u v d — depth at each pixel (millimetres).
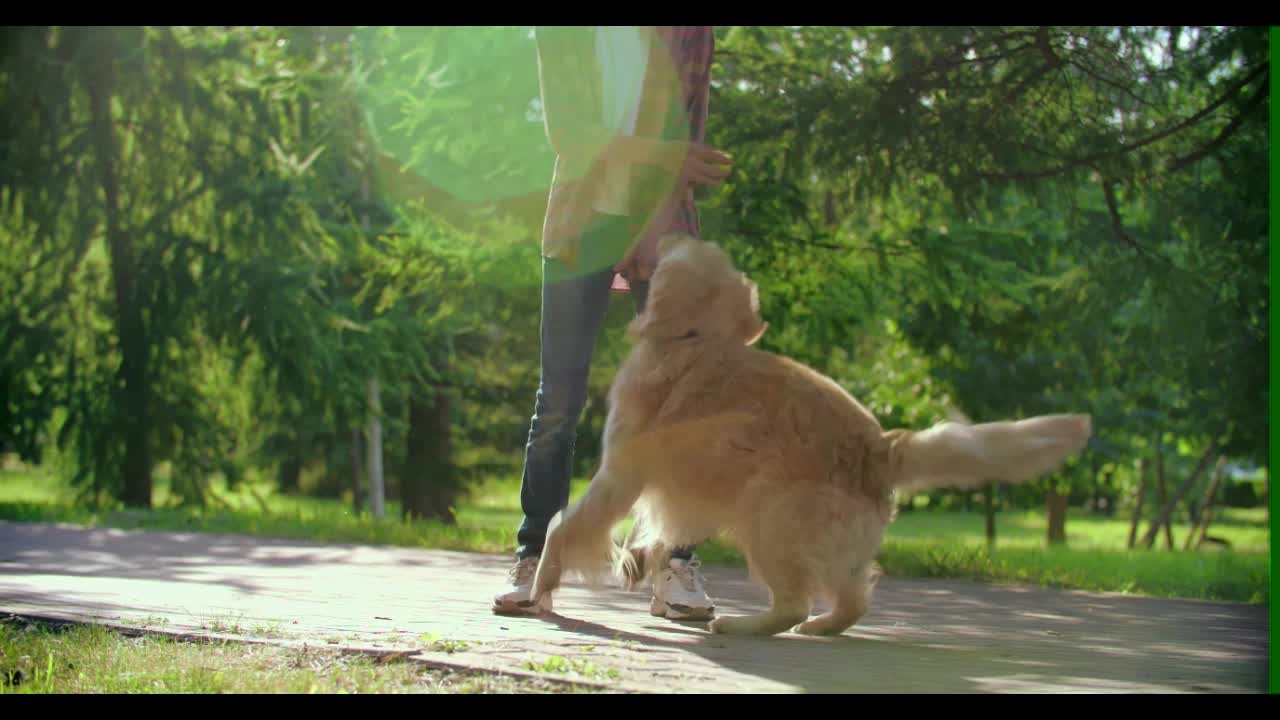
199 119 15641
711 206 9453
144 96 15531
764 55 9125
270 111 15430
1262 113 7688
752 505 2889
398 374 16438
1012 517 47000
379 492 19297
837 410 2910
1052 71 8016
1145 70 7926
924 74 8117
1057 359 17797
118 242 15898
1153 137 7977
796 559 2867
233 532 9328
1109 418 19875
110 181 15820
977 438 2732
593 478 3084
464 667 2344
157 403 15922
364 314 16359
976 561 7535
